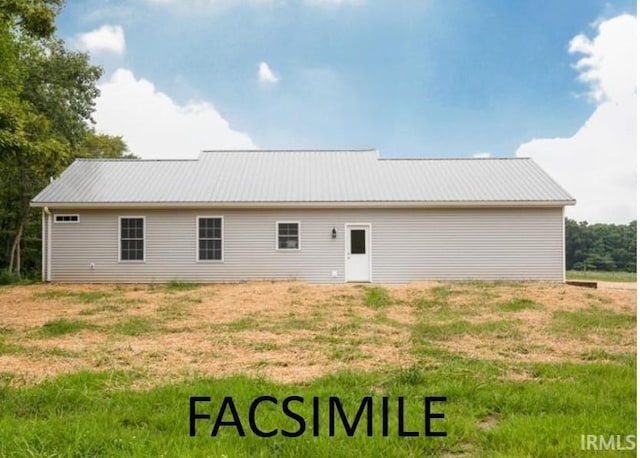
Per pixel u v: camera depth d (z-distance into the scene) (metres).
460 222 18.14
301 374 5.99
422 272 18.08
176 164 21.62
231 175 20.31
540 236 18.08
